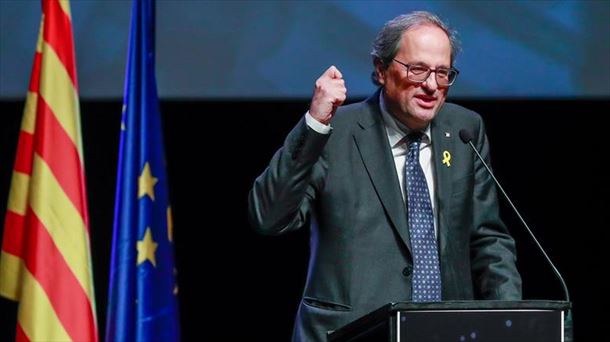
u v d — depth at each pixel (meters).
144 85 9.91
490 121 12.89
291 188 7.63
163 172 9.91
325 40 11.80
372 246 7.96
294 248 13.41
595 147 12.86
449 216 8.11
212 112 12.98
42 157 9.19
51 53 9.34
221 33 11.85
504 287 8.20
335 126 8.23
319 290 8.02
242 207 13.25
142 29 9.96
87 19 11.84
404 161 8.22
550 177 13.00
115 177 13.22
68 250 9.10
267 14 11.85
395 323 6.43
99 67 11.80
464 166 8.29
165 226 9.88
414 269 7.95
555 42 11.79
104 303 13.91
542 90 11.75
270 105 12.92
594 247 13.08
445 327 6.46
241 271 13.37
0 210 13.13
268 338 13.38
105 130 13.07
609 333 13.12
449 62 7.99
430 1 11.79
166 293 9.82
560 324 6.55
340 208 8.04
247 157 13.07
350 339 6.90
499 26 11.80
